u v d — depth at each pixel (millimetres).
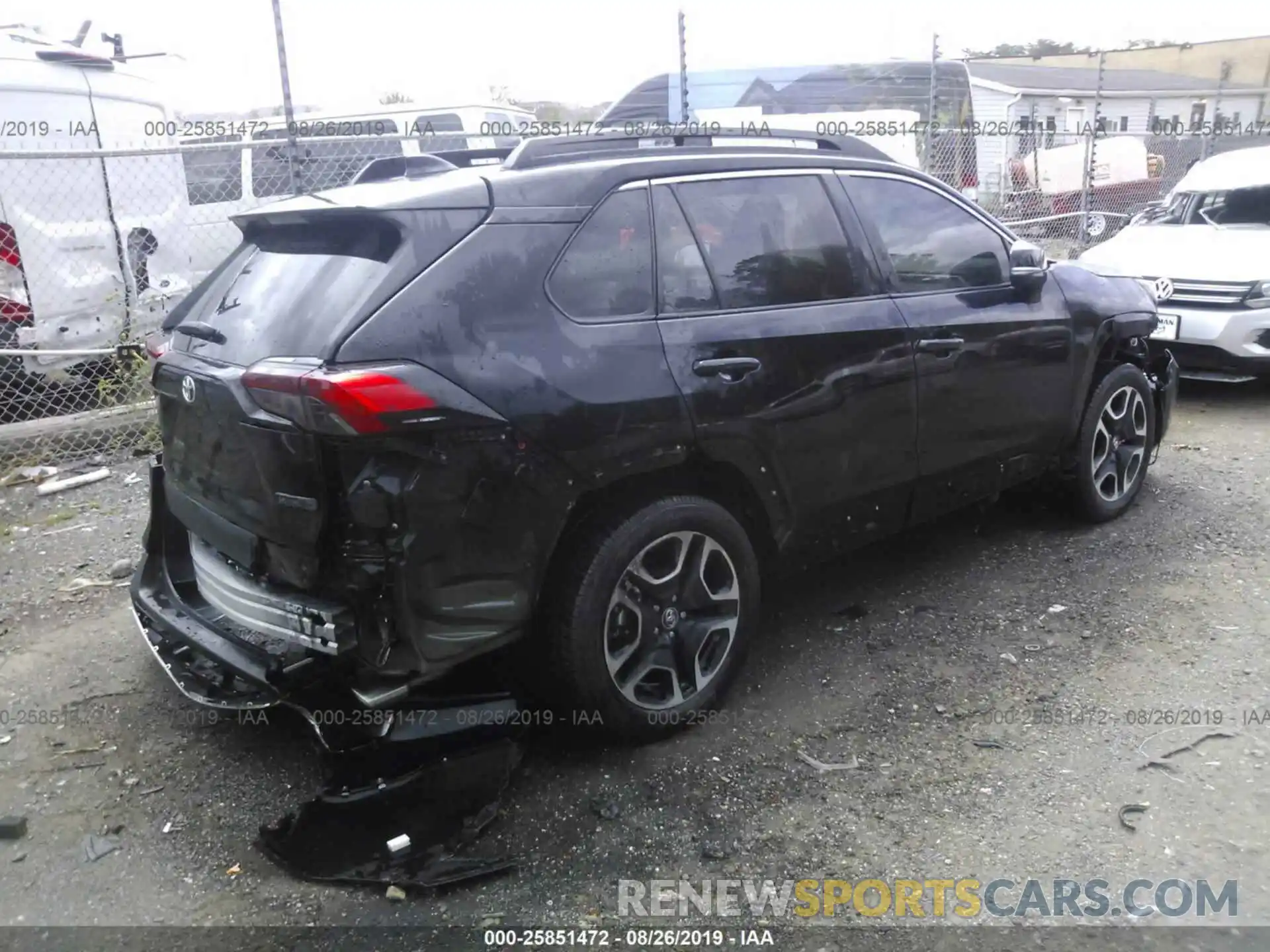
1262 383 8258
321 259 3092
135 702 3805
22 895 2818
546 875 2826
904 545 5066
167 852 2982
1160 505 5488
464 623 2883
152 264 8539
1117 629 4125
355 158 10008
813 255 3781
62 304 7672
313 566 2795
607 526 3176
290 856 2879
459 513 2811
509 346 2928
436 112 10906
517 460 2898
